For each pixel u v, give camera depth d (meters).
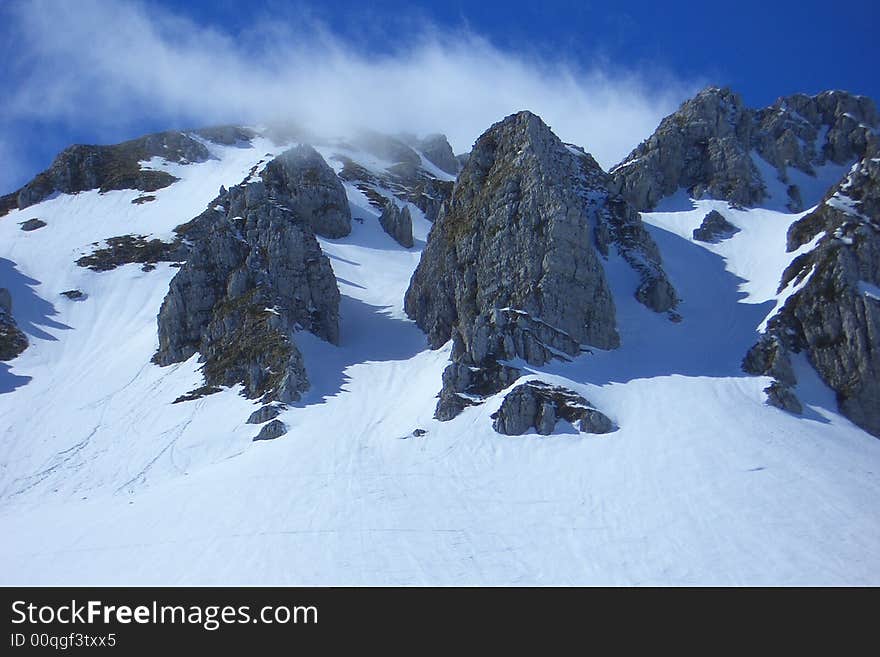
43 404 90.25
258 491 67.19
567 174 104.88
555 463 69.06
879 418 76.31
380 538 59.41
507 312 82.12
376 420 78.12
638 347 85.94
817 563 55.75
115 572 57.25
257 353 88.62
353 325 101.44
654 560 56.38
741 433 70.94
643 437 70.94
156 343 101.06
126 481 74.25
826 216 97.50
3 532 66.19
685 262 105.62
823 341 81.56
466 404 76.19
